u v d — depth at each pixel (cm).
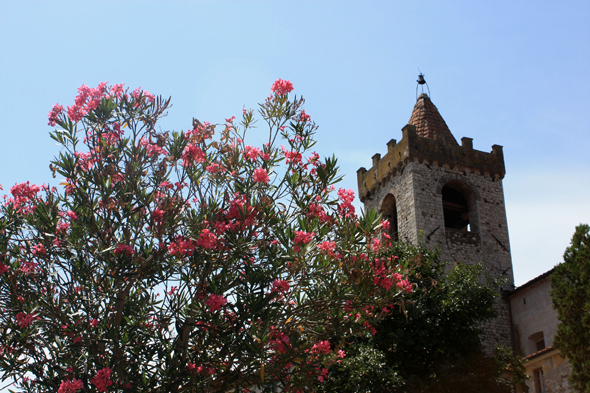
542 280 2758
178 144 1062
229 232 1006
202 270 1027
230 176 1098
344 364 1978
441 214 3244
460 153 3450
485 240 3253
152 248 1022
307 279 994
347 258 975
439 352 2089
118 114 1063
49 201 1016
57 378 931
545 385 2069
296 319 1036
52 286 1009
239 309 916
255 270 998
